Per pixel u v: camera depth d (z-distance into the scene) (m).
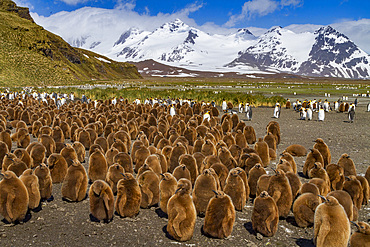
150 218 8.02
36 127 16.97
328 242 6.03
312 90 85.56
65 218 7.89
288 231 7.43
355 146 16.20
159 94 50.53
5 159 10.27
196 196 7.91
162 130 17.48
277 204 7.82
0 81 78.06
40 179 8.63
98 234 7.15
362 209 8.66
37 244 6.70
